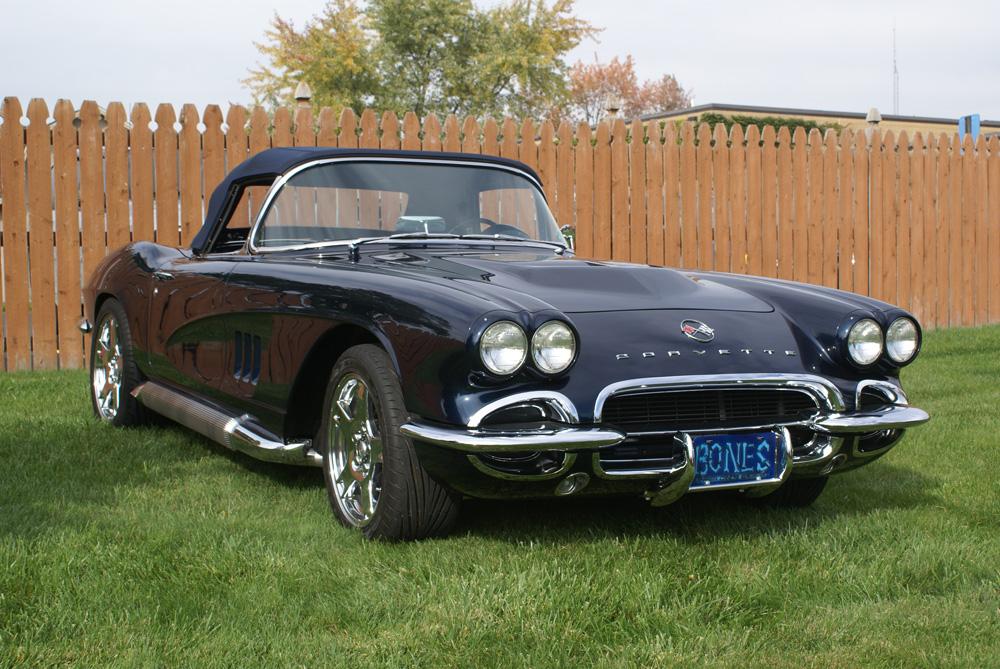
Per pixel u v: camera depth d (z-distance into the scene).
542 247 4.39
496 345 2.89
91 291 5.47
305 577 2.85
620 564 2.97
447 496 3.16
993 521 3.55
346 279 3.44
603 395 2.97
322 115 7.59
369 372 3.23
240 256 4.30
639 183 8.50
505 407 2.93
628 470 3.07
